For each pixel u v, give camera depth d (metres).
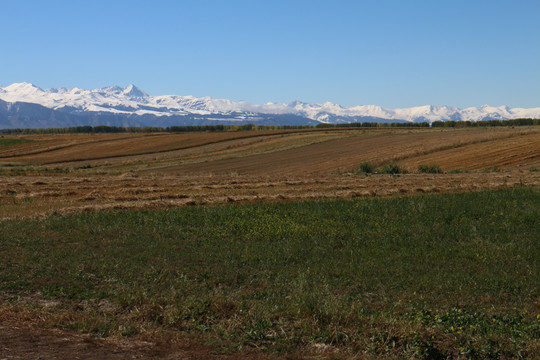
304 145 76.69
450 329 7.39
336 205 20.69
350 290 9.93
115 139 99.31
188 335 7.15
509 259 12.88
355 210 19.50
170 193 27.00
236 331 7.32
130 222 16.83
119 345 6.78
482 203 21.19
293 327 7.46
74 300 8.83
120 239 14.25
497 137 65.06
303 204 20.97
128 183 32.41
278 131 113.06
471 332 7.37
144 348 6.70
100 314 8.05
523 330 7.52
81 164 66.44
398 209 19.80
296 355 6.59
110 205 20.91
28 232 14.82
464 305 9.19
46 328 7.38
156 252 12.79
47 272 10.47
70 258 11.73
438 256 13.05
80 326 7.41
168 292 9.16
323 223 17.05
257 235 15.16
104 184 31.86
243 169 54.03
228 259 12.23
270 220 17.33
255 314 7.81
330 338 7.14
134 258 12.02
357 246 14.18
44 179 35.12
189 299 8.44
